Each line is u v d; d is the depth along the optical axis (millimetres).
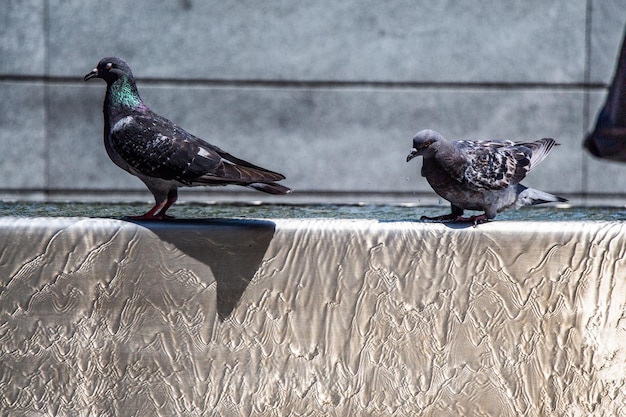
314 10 14445
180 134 6613
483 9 14508
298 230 6301
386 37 14508
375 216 8539
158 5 14320
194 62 14430
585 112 14750
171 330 6316
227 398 6363
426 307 6387
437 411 6422
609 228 6379
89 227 6230
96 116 14539
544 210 9172
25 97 14375
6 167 14461
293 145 14664
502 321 6406
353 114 14617
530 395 6449
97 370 6312
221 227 6242
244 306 6332
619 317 6441
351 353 6387
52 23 14281
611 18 14547
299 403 6391
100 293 6277
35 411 6320
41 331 6277
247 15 14398
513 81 14617
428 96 14617
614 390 6500
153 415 6340
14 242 6203
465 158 6531
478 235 6344
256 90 14539
